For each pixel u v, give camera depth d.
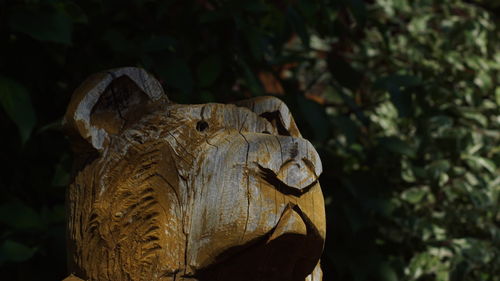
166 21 3.12
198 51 3.20
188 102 2.97
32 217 2.78
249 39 2.99
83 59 3.00
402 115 3.23
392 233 3.74
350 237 3.48
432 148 3.85
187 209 1.45
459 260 3.68
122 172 1.51
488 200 3.82
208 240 1.41
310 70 4.12
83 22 2.77
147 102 1.61
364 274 3.41
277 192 1.41
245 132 1.53
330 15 3.38
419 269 3.66
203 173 1.45
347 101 3.40
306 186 1.42
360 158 3.72
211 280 1.44
